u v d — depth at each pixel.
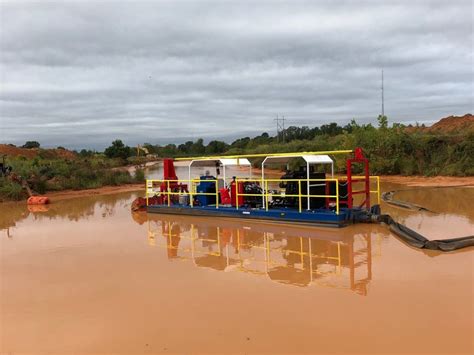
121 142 69.81
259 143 90.69
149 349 5.23
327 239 11.09
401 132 33.84
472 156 28.56
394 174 31.98
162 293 7.21
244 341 5.34
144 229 13.63
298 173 13.98
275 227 13.13
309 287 7.30
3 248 11.22
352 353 4.95
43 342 5.54
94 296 7.18
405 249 9.71
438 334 5.34
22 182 24.72
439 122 71.00
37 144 77.75
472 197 18.44
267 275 8.12
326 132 85.31
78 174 30.09
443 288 6.95
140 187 30.34
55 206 20.62
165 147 112.62
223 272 8.38
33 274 8.65
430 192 20.88
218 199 16.52
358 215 12.84
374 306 6.31
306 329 5.61
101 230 13.62
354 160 13.14
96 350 5.27
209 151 102.25
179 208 16.39
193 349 5.18
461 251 9.31
